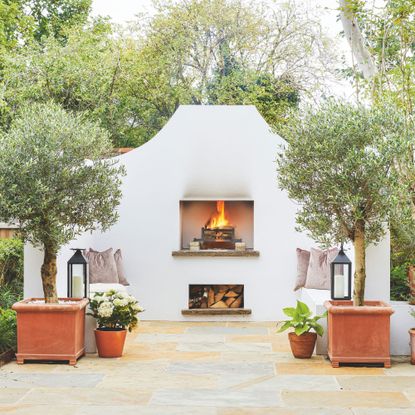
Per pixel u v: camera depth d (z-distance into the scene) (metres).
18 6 19.20
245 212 9.95
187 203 9.97
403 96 7.96
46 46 17.27
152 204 9.47
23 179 6.38
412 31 8.20
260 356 6.90
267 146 9.44
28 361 6.49
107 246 9.47
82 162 6.85
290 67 19.44
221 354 7.00
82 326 6.80
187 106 9.48
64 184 6.52
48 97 16.23
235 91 19.11
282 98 18.83
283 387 5.63
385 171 6.44
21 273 9.89
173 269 9.41
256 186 9.42
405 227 7.00
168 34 19.98
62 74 16.31
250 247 9.91
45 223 6.55
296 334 6.73
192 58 19.98
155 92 18.94
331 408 5.01
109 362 6.59
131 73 18.44
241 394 5.41
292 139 6.62
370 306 6.53
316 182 6.53
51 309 6.43
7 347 6.73
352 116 6.48
